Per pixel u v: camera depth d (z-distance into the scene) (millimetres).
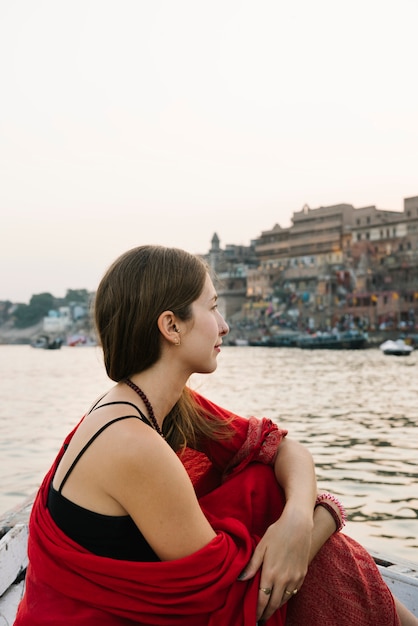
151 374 1671
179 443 1860
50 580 1503
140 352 1647
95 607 1464
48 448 13703
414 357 70188
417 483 9742
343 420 18344
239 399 25438
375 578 1700
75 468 1513
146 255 1684
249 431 1865
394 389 29984
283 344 112438
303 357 72875
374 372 44219
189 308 1656
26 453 13055
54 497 1543
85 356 102250
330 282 115812
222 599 1529
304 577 1630
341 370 47094
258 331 128000
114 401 1604
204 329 1674
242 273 145250
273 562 1569
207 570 1487
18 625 1553
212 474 1966
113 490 1473
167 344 1666
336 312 113375
